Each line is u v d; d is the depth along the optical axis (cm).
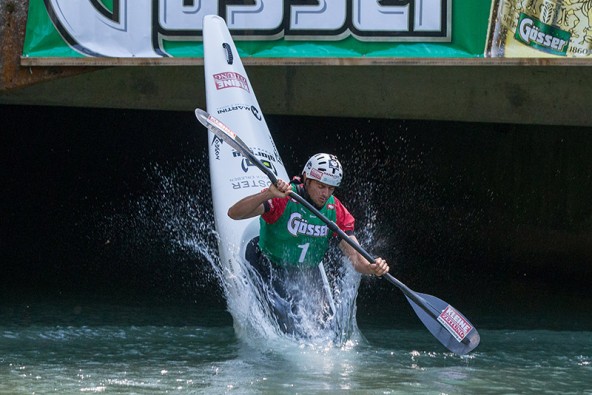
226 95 2692
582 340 2495
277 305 2259
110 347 2244
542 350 2322
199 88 3166
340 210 2223
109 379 1880
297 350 2197
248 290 2323
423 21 2678
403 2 2678
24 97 3162
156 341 2336
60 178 5206
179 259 3969
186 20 2748
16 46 2764
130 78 3161
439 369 2044
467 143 4662
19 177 5116
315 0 2706
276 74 3166
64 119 5175
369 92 3156
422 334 2552
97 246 4266
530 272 4000
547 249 4144
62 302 2980
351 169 5012
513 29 2656
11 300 2986
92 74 3155
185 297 3148
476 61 2670
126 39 2750
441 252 4531
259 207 2109
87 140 5200
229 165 2577
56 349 2206
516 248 4319
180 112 4988
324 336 2250
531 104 3117
